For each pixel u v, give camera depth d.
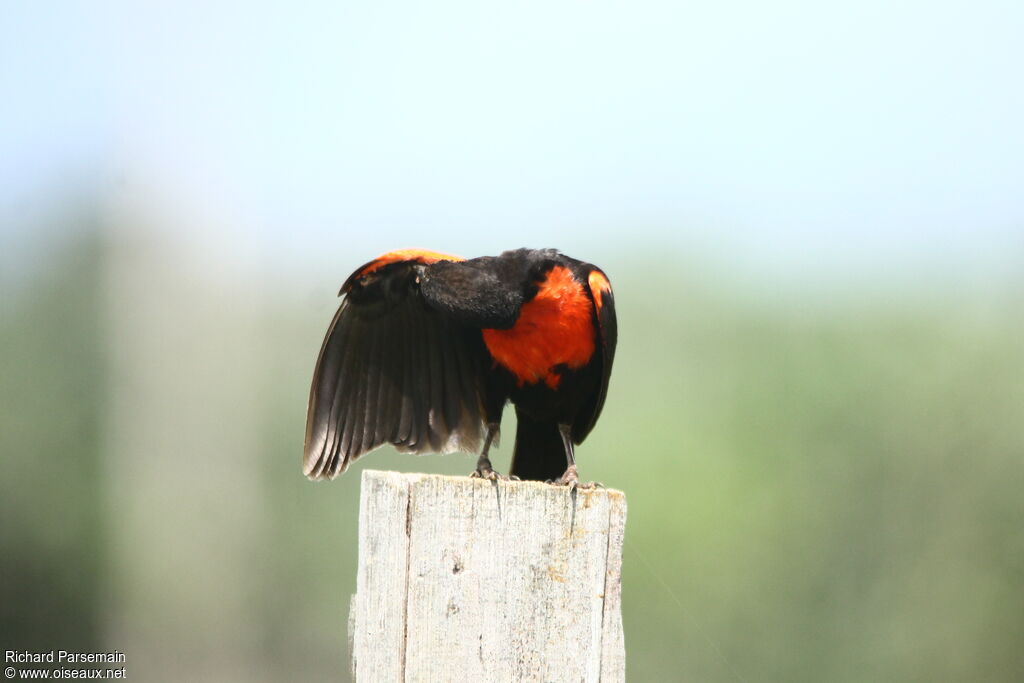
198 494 17.80
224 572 17.69
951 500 18.34
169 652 17.16
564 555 5.51
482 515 5.46
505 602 5.45
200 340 18.23
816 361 19.95
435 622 5.38
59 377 17.61
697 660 17.20
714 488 18.28
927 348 19.66
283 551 17.98
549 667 5.45
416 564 5.40
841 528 18.12
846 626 17.64
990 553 17.95
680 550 17.64
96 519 17.27
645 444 19.08
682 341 22.30
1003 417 18.78
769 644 17.42
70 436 17.45
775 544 17.84
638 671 17.17
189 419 17.98
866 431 18.88
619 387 21.06
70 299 17.91
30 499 17.17
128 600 17.19
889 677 17.33
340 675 17.78
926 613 17.66
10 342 17.64
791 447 18.86
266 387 18.47
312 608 17.95
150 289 18.17
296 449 18.39
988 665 17.47
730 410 19.64
